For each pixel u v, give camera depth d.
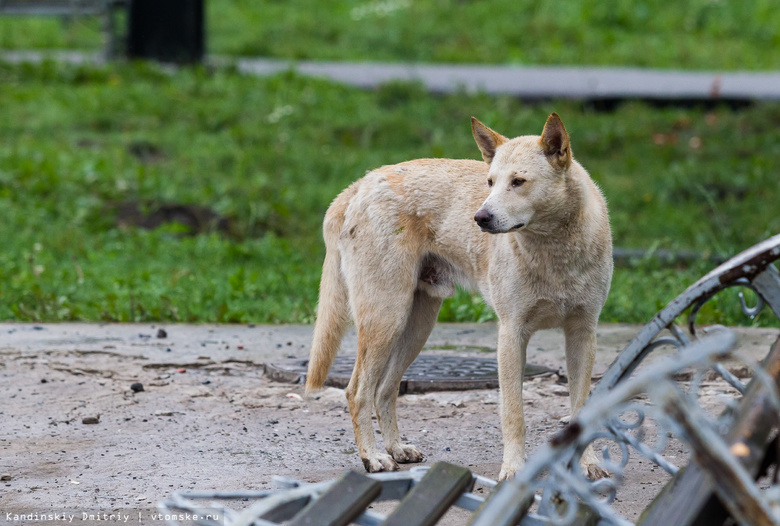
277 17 44.50
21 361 9.86
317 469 6.88
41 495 6.25
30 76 28.86
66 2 31.94
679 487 3.80
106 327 11.71
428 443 7.54
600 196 6.92
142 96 26.91
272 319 12.30
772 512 3.10
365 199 7.29
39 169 19.55
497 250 6.77
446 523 5.59
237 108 26.48
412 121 25.62
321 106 26.94
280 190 19.61
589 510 4.35
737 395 8.29
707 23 43.12
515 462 6.43
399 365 7.42
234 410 8.41
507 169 6.41
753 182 20.42
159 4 30.97
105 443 7.45
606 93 28.11
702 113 26.94
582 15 43.53
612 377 4.48
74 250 15.86
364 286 7.16
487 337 11.10
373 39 40.44
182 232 17.23
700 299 4.35
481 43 40.28
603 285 6.64
